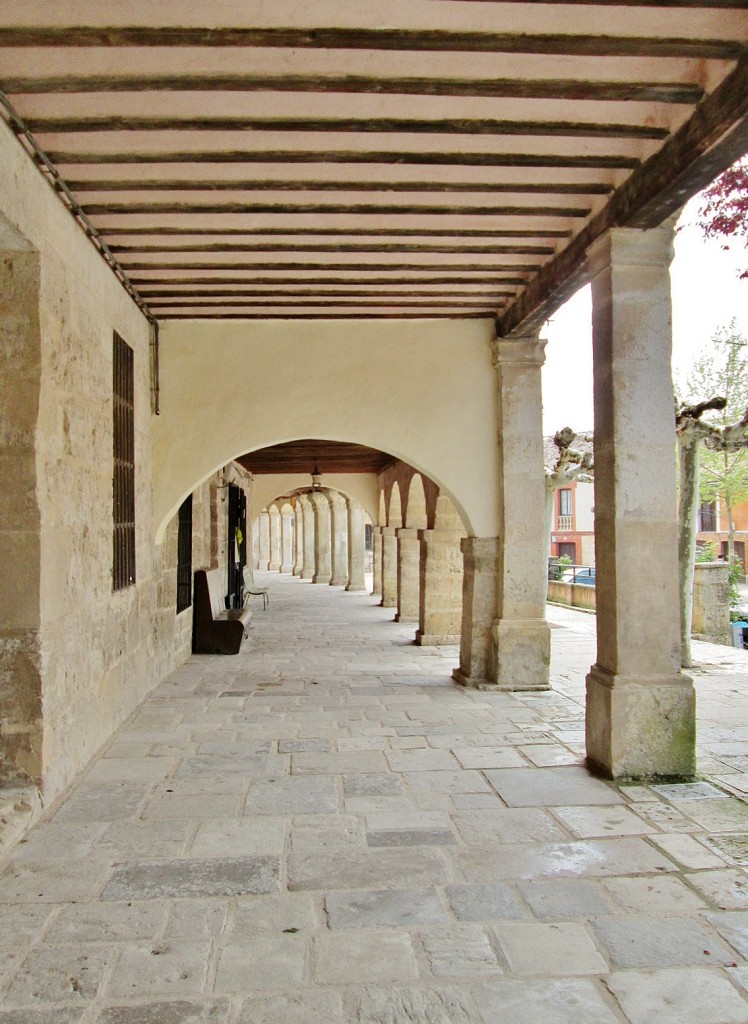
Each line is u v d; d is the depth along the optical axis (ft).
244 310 19.36
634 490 12.91
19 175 10.37
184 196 13.05
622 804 11.64
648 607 12.90
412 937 7.95
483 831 10.64
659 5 8.30
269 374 20.16
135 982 7.17
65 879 9.23
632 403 12.93
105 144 11.09
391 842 10.29
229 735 15.62
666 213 12.09
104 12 8.25
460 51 9.04
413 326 20.44
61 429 12.24
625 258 12.92
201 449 20.01
